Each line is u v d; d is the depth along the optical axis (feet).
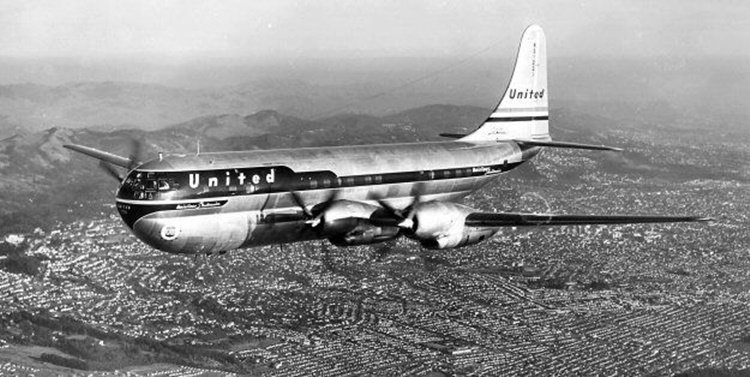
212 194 172.04
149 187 168.45
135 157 185.06
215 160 175.63
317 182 184.24
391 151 201.77
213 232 174.91
